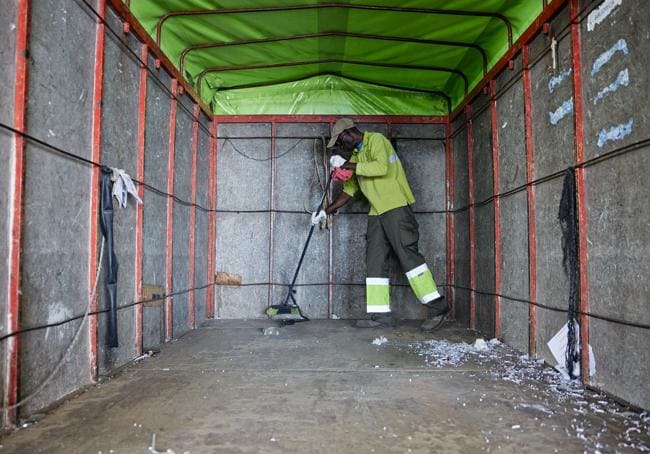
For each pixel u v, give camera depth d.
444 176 4.43
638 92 1.72
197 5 2.97
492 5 2.95
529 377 2.21
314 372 2.31
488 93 3.38
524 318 2.77
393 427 1.57
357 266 4.38
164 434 1.50
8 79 1.56
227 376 2.23
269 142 4.46
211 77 4.20
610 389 1.91
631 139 1.76
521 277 2.81
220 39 3.48
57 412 1.70
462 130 4.09
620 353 1.84
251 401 1.84
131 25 2.51
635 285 1.74
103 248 2.18
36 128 1.70
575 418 1.66
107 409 1.74
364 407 1.78
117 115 2.41
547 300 2.47
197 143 3.90
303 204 4.43
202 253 4.11
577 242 2.13
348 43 3.61
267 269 4.38
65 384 1.90
